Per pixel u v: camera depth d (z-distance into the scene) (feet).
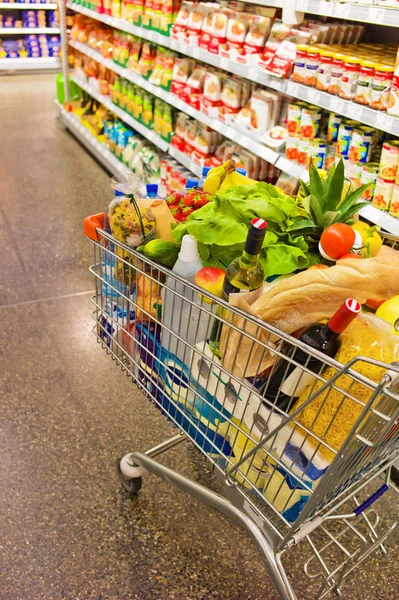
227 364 3.59
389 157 6.78
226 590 5.22
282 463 3.35
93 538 5.59
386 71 6.44
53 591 5.10
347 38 8.81
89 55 15.75
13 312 9.04
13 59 26.18
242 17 8.74
